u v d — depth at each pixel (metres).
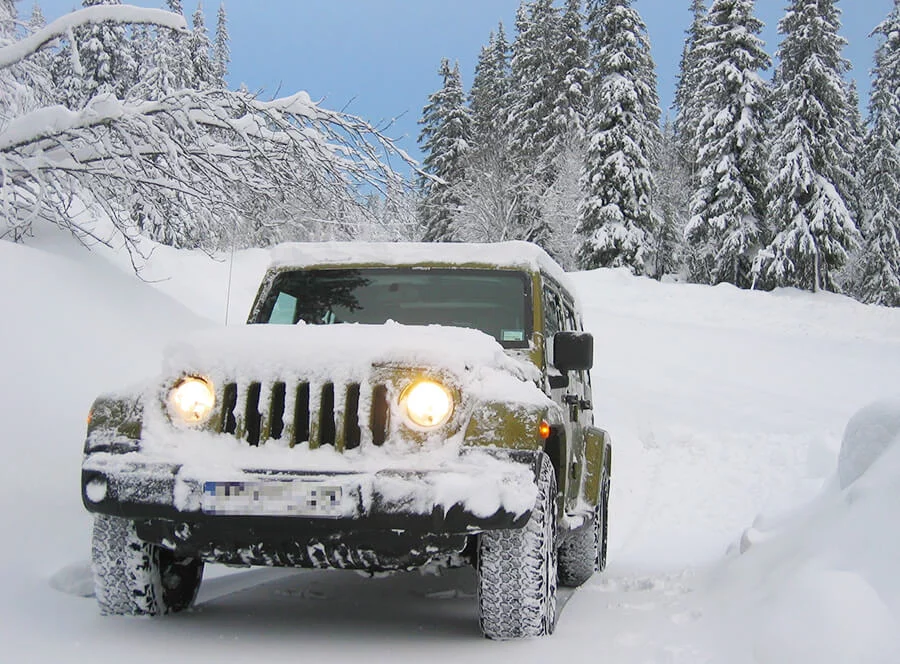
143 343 8.08
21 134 8.88
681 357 20.17
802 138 37.09
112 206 9.62
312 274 5.30
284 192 10.04
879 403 4.27
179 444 3.69
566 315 6.20
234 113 10.19
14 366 6.55
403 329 3.96
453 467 3.48
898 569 2.97
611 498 10.41
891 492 3.37
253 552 3.63
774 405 15.27
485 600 3.69
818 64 36.88
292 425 3.68
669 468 12.04
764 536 4.61
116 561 3.90
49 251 9.16
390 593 5.05
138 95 10.55
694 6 56.75
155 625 3.87
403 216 10.53
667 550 7.58
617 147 40.12
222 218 9.92
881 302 45.03
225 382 3.80
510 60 57.38
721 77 39.22
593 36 41.66
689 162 49.09
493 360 3.92
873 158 45.94
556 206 43.34
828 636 2.79
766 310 27.30
